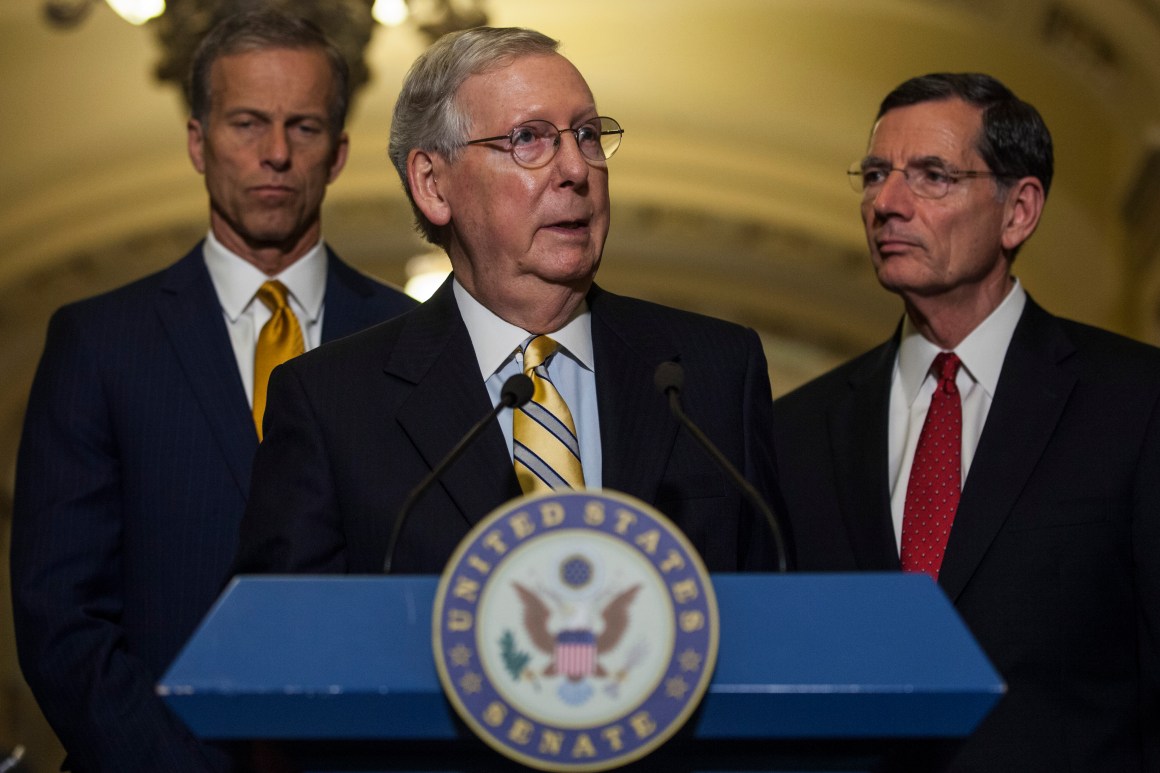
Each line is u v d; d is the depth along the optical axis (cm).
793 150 1464
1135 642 374
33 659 384
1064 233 1314
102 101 1395
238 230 445
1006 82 1307
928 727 204
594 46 1380
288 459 318
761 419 336
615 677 198
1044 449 385
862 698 202
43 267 1557
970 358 413
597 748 196
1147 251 1191
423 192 338
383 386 320
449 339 326
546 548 202
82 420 412
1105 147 1272
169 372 421
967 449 404
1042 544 376
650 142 1485
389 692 203
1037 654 368
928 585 211
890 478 413
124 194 1493
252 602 211
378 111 1421
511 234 317
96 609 396
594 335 332
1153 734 367
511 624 200
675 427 317
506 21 1357
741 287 1744
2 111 1391
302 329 446
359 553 307
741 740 218
